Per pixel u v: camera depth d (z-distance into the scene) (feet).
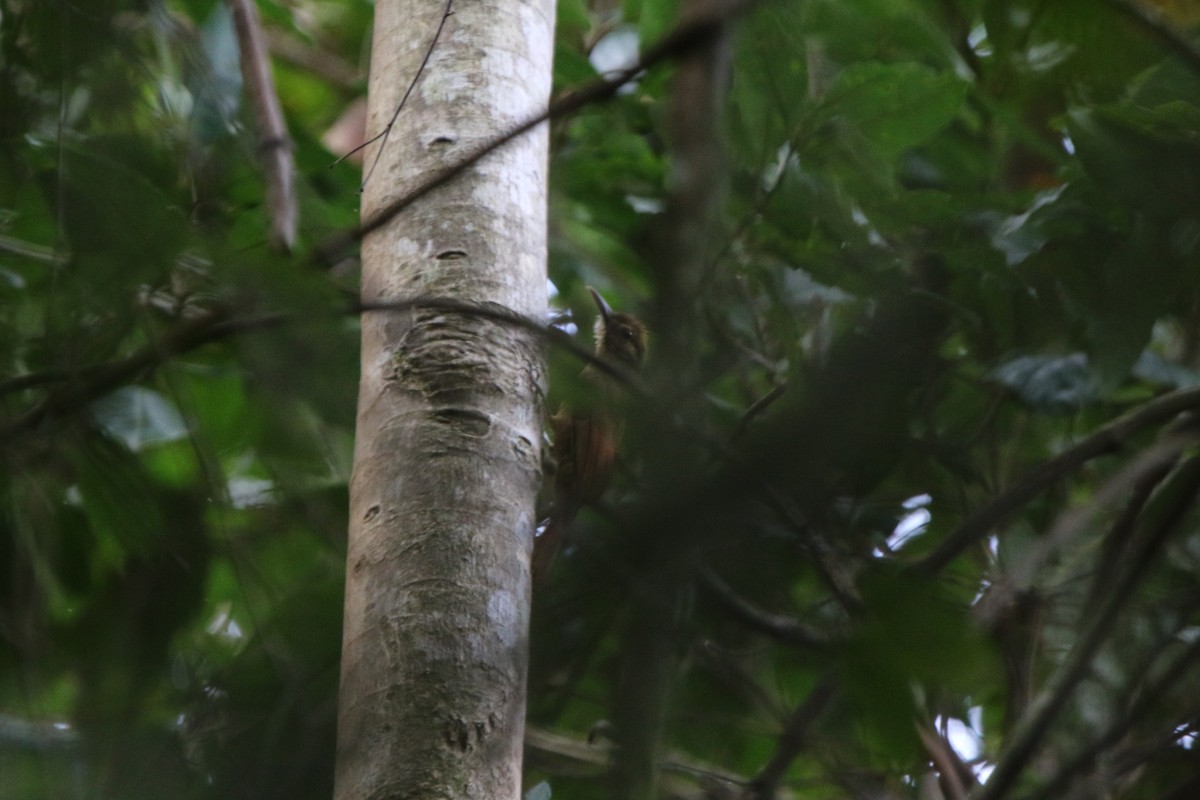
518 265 20.72
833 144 26.43
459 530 18.06
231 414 30.19
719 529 19.51
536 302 20.75
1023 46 22.50
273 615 23.88
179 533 27.09
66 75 23.88
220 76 28.30
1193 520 26.61
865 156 26.73
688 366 18.66
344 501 25.88
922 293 23.35
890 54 29.22
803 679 27.53
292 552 27.04
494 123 21.59
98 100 24.40
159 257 20.72
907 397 19.03
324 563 26.99
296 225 21.83
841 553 21.80
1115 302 25.00
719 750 29.43
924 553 28.30
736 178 27.09
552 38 23.71
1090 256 26.94
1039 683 27.61
